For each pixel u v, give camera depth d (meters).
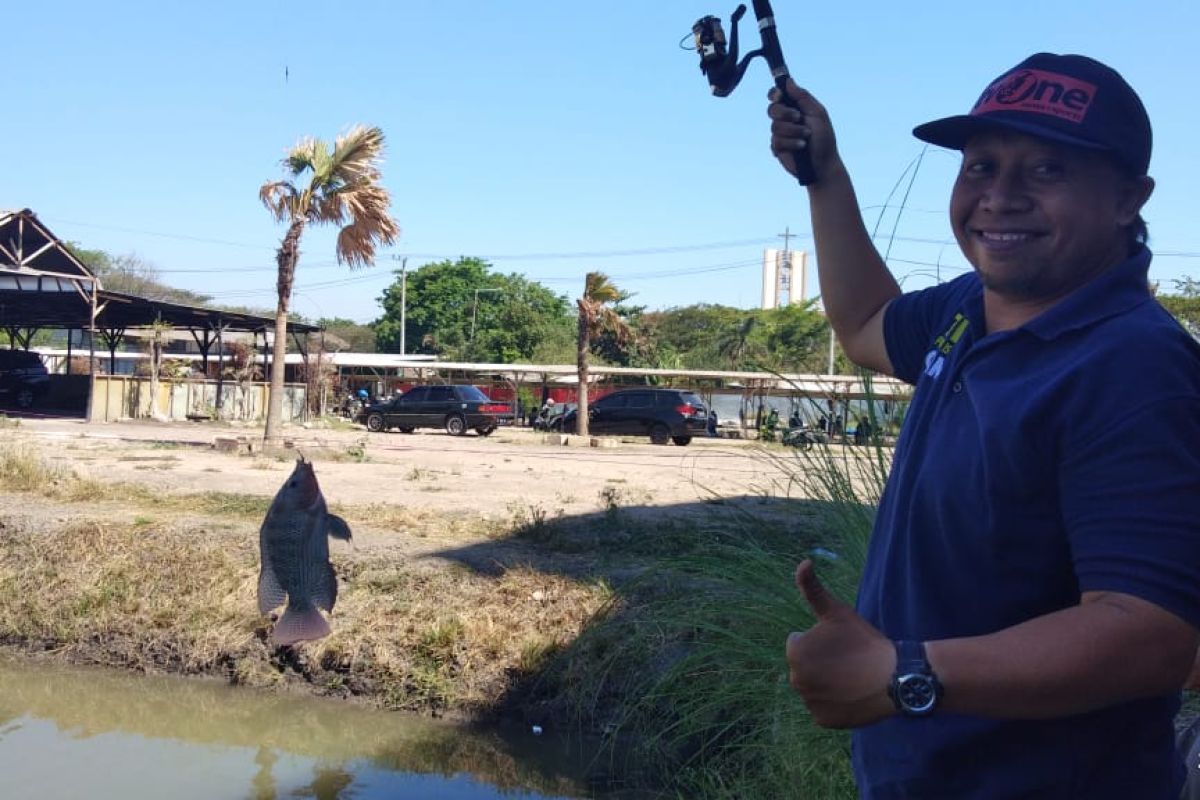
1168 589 1.36
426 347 71.19
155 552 9.38
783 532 6.01
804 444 5.38
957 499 1.62
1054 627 1.40
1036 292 1.71
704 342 62.97
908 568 1.71
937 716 1.66
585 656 7.16
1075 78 1.66
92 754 6.63
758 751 5.11
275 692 7.80
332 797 5.98
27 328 38.84
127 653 8.40
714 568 5.40
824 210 2.38
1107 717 1.59
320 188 21.42
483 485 15.59
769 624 4.89
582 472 18.50
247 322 35.34
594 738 6.60
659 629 6.56
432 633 7.82
